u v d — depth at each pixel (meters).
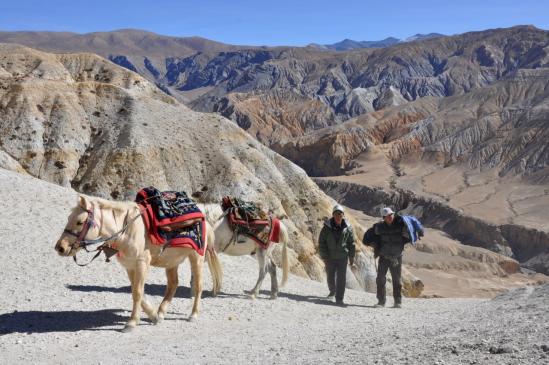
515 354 6.32
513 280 102.56
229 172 45.56
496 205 146.38
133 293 10.47
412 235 15.55
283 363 7.30
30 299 12.12
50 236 16.62
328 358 7.37
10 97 49.53
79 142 47.91
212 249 13.62
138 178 44.72
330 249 15.77
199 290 11.64
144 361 8.07
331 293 16.67
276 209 43.59
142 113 49.78
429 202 148.88
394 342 8.14
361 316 13.07
